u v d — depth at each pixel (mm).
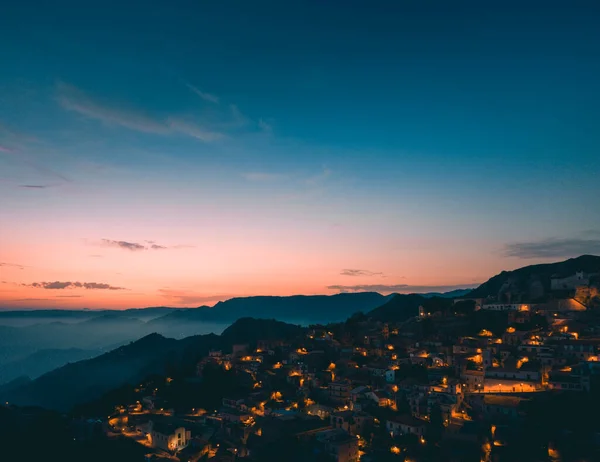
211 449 168375
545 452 143000
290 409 197000
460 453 150750
